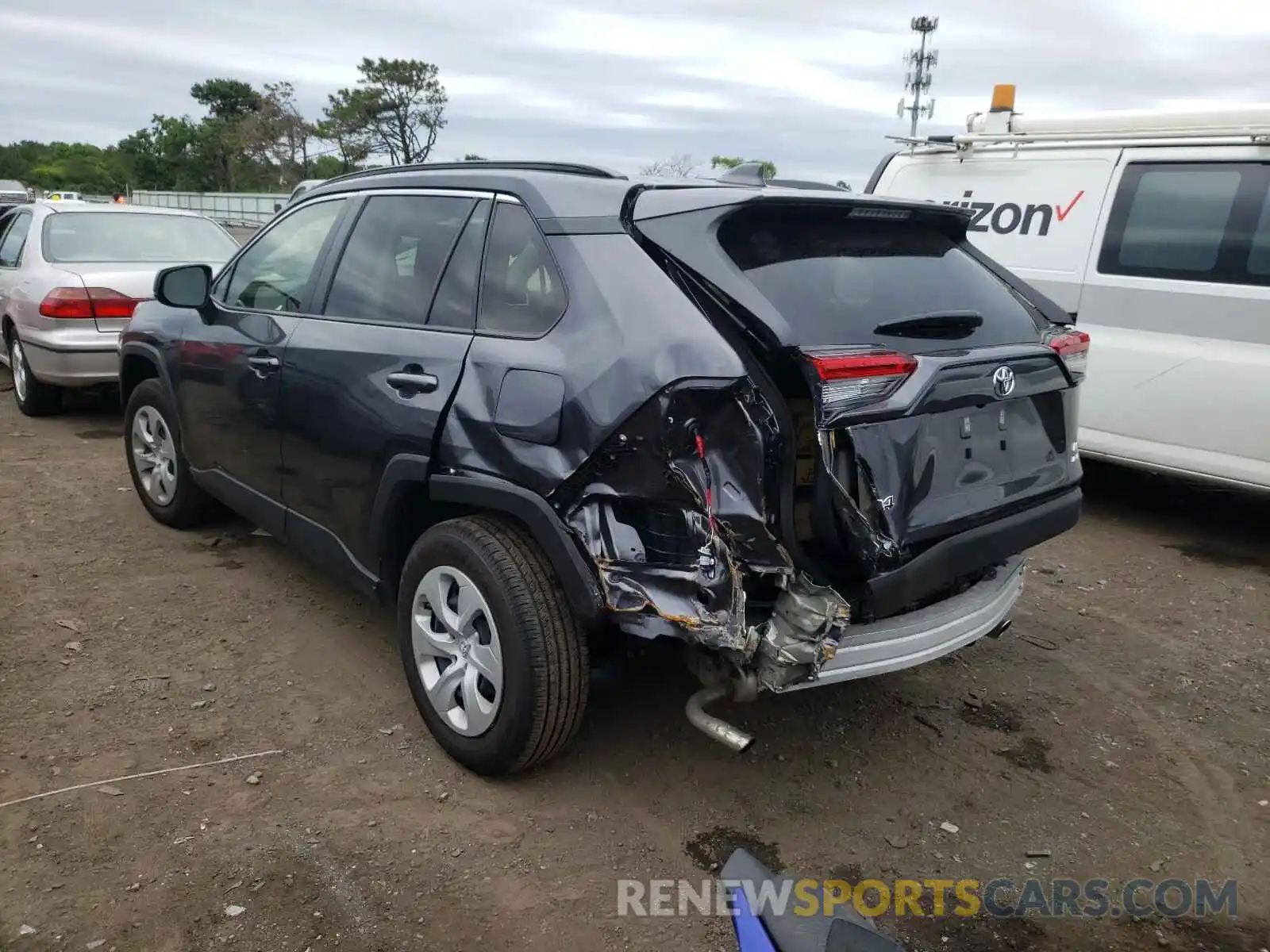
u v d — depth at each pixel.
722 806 3.11
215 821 2.92
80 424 7.89
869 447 2.61
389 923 2.55
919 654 2.83
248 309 4.32
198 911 2.55
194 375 4.59
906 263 3.14
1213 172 5.62
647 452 2.63
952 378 2.77
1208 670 4.23
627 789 3.17
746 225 2.86
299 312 3.95
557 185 3.12
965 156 6.86
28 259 7.91
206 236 8.77
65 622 4.18
